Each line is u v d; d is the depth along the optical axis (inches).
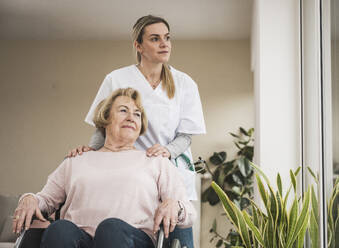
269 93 100.3
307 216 74.8
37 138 192.1
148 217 64.1
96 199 64.0
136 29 80.2
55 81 194.4
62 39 195.6
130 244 57.3
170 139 81.0
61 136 191.6
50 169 190.2
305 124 96.4
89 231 62.8
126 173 65.1
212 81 189.8
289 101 99.7
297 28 100.8
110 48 195.0
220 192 79.5
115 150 69.7
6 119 193.6
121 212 63.0
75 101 193.2
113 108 70.2
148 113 79.1
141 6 157.8
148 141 80.2
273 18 101.7
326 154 78.8
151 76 80.7
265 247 78.5
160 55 78.7
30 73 195.2
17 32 186.7
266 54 101.1
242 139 185.5
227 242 174.7
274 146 99.2
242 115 187.2
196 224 175.9
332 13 73.7
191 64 191.0
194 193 81.0
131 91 71.6
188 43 192.2
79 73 194.4
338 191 68.1
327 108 77.8
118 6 158.2
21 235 60.8
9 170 191.3
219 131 187.0
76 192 65.0
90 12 164.2
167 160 68.7
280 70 100.5
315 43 86.8
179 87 81.5
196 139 187.0
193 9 160.1
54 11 163.9
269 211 78.5
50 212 67.4
